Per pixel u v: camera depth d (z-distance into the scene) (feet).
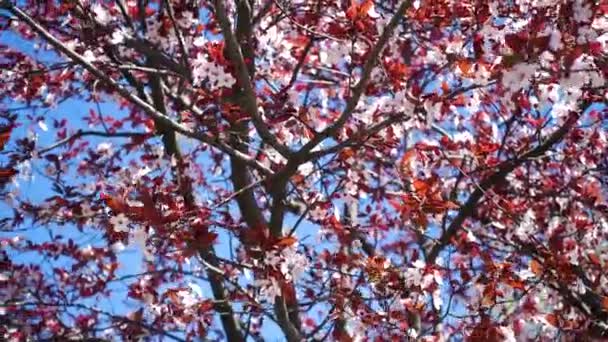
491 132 20.07
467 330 16.74
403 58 16.55
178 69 16.29
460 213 17.37
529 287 15.57
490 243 19.70
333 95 20.06
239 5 16.02
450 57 13.85
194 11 17.79
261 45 17.52
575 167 20.81
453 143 17.38
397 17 11.73
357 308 15.44
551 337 19.06
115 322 19.13
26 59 18.86
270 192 14.61
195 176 19.19
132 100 13.71
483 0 13.25
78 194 17.61
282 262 13.29
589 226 18.47
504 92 14.21
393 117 13.20
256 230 13.24
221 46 13.07
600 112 18.78
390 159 18.80
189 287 16.01
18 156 16.72
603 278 17.56
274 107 14.34
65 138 18.90
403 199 14.29
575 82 11.68
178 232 12.55
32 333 19.86
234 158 15.70
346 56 13.88
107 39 16.70
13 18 17.15
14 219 18.13
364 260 15.47
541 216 19.79
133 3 18.92
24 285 20.61
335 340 16.89
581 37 11.51
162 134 17.70
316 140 13.42
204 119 14.28
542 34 11.34
